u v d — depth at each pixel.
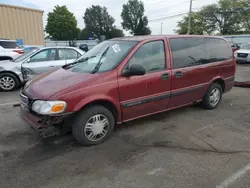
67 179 2.54
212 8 41.53
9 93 6.69
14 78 7.00
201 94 4.62
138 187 2.41
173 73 3.94
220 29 42.69
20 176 2.59
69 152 3.12
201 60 4.46
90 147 3.26
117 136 3.61
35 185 2.44
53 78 3.43
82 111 3.13
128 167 2.77
